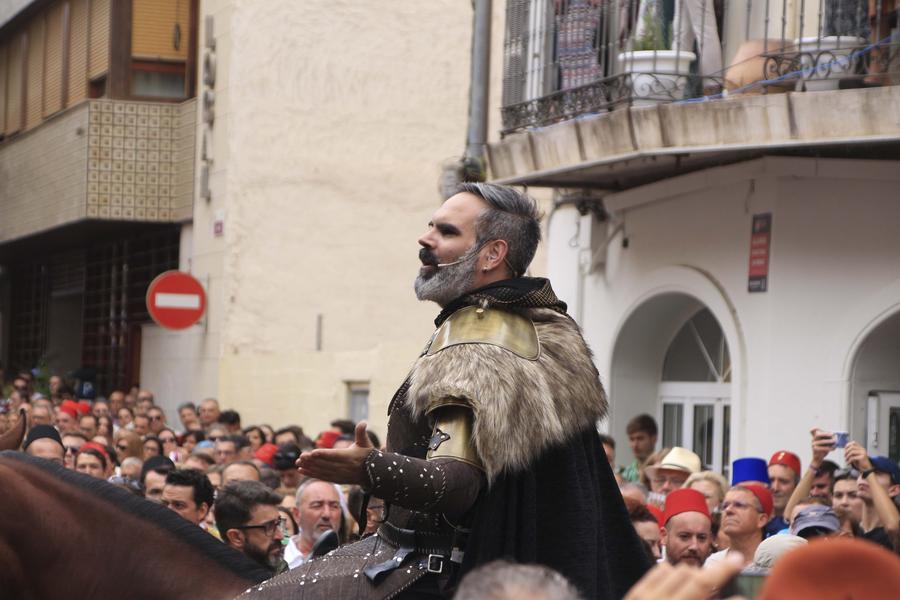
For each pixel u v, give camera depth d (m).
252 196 24.56
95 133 26.45
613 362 15.91
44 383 30.03
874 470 9.61
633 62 13.80
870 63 12.45
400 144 24.97
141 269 28.66
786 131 12.33
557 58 15.19
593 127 13.94
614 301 15.95
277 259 24.61
